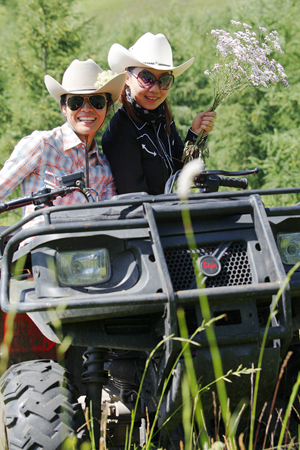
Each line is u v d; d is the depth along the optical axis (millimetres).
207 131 3516
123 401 2793
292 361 2730
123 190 3488
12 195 11359
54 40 12891
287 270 2307
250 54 3086
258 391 2199
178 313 2041
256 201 2287
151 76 3523
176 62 15555
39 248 2240
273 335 2096
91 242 2229
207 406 2221
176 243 2230
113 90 3324
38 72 12500
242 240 2277
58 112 12320
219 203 2271
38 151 3186
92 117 3234
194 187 2795
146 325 2311
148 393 2424
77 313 2145
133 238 2230
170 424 2277
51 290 2154
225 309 2100
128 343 2264
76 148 3303
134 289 2137
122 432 2734
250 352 2092
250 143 13297
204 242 2250
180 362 2053
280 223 2336
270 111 13359
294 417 2676
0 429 2154
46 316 2205
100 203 2240
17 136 12055
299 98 12633
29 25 12797
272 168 12305
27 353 2902
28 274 2660
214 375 2104
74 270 2197
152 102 3578
